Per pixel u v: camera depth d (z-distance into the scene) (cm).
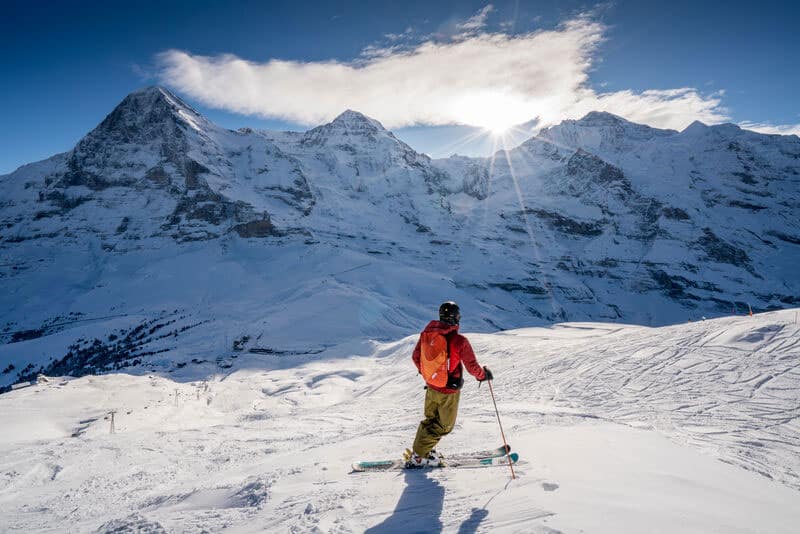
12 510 716
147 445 1326
